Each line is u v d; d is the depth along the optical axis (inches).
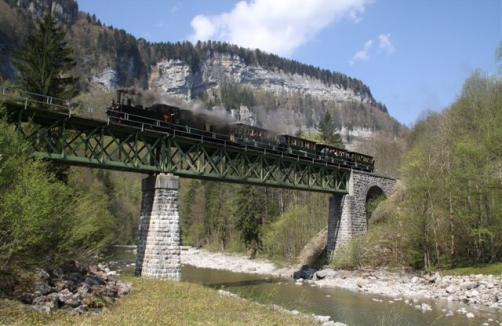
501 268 1462.8
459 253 1717.5
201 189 4483.3
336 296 1424.7
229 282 1827.0
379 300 1333.7
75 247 1028.5
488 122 1571.1
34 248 820.0
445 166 1744.6
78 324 578.2
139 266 1350.9
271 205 3216.0
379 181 2377.0
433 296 1371.8
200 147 1524.4
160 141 1419.8
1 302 599.8
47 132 1194.0
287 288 1630.2
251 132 1804.9
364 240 2084.2
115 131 1357.0
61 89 1558.8
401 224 1903.3
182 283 1171.3
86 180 2277.3
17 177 764.0
